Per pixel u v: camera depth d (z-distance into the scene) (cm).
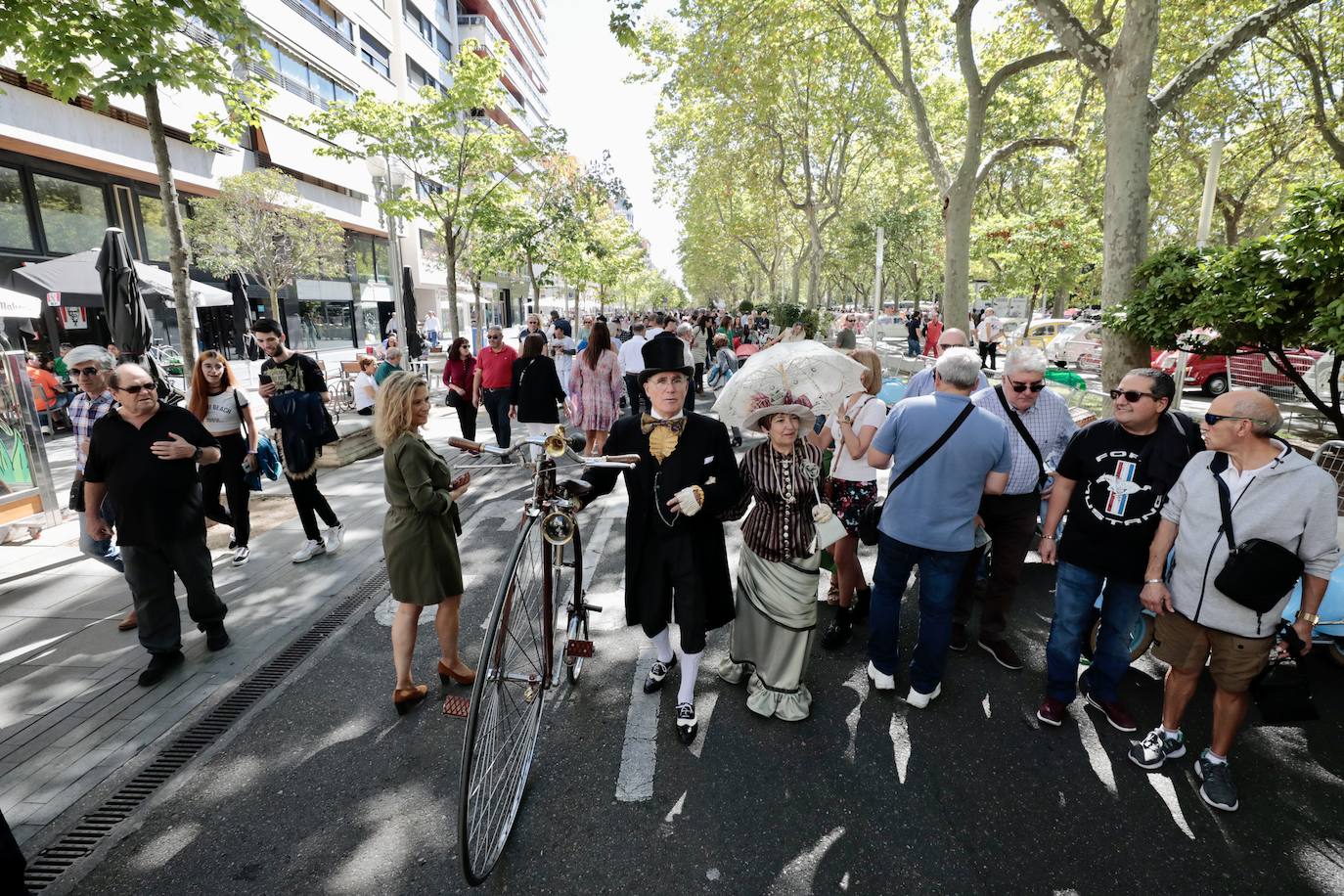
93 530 381
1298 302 545
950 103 2012
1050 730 331
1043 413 393
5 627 437
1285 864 249
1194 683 291
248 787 289
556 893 236
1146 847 257
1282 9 698
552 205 2269
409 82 3750
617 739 321
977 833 263
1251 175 1866
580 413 797
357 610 461
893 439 333
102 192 1881
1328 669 386
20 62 556
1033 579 515
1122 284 739
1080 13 1337
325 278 3058
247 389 1716
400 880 241
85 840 261
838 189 2631
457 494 350
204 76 600
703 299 10775
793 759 307
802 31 1437
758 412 306
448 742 319
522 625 279
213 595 399
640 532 321
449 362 927
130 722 336
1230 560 262
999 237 1909
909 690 366
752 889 237
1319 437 910
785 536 322
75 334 1734
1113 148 734
